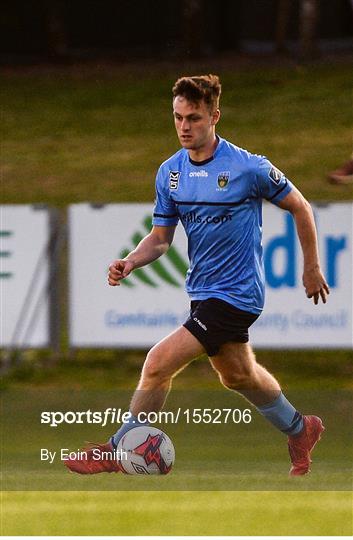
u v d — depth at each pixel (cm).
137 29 9719
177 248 4294
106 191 6512
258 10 9875
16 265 4434
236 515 1884
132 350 4775
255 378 2431
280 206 2388
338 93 7825
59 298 4506
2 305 4450
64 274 4966
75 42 9712
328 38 10019
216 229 2353
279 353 4838
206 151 2355
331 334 4256
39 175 6769
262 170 2345
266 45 9788
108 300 4362
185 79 2325
